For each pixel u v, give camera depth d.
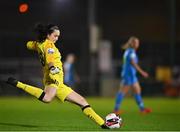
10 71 109.56
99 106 63.75
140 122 39.69
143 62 118.94
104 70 99.75
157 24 135.38
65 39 128.62
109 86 96.69
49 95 31.05
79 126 35.16
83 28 129.38
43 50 31.28
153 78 103.69
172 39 101.38
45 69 31.58
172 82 96.88
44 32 31.58
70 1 131.50
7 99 82.50
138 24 135.00
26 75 102.75
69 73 77.62
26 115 46.62
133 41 50.09
